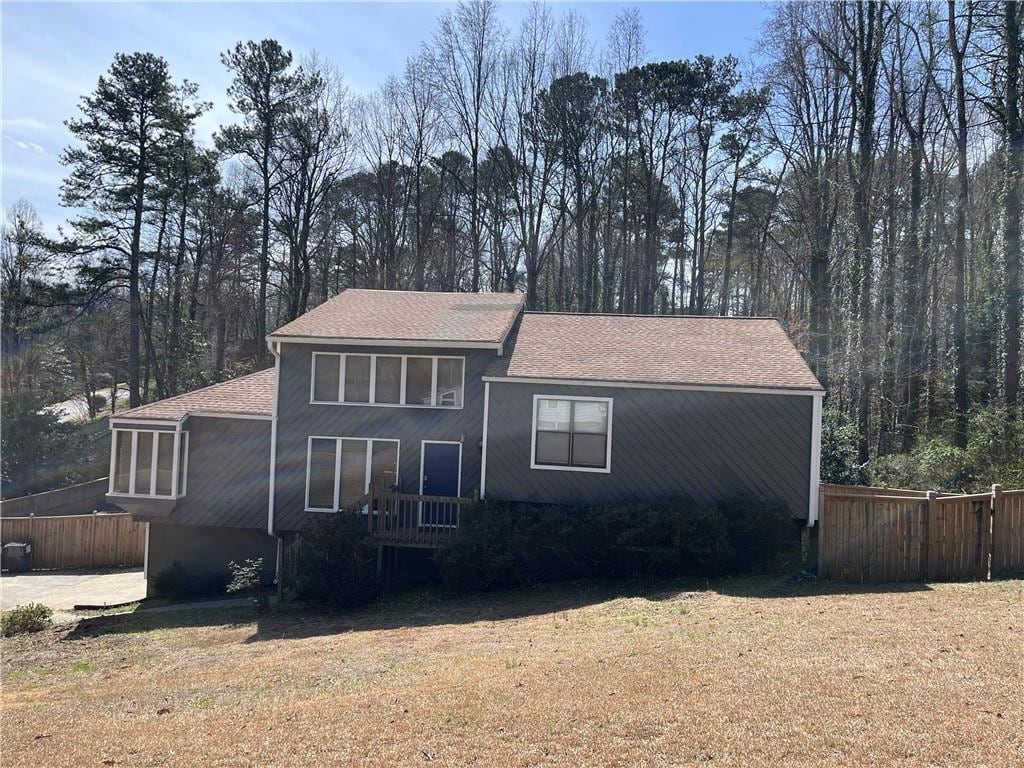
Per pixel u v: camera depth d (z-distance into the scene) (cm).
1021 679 723
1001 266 2659
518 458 1727
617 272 4584
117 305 3862
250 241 4025
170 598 1938
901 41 2895
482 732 684
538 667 891
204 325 4253
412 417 1836
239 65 3831
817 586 1332
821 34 3109
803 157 3312
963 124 2539
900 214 3080
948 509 1326
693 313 4506
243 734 746
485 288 4238
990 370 2741
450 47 3975
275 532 1880
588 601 1408
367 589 1650
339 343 1841
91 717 905
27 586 2217
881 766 557
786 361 1780
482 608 1476
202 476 1938
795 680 753
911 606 1081
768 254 4600
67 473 3444
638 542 1538
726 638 959
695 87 3881
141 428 1919
